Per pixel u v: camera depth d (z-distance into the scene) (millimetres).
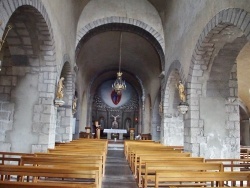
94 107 32031
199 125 9578
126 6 15891
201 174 4418
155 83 21094
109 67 27078
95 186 3166
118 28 16188
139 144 12352
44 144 9000
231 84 9828
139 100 29172
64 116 14180
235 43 8820
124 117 32625
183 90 10430
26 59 9172
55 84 9539
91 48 20328
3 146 8984
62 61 11070
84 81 24172
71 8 12781
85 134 22203
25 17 7766
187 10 10758
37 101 9195
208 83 9766
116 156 14195
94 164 5488
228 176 4453
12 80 9273
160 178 4371
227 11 6910
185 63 10703
